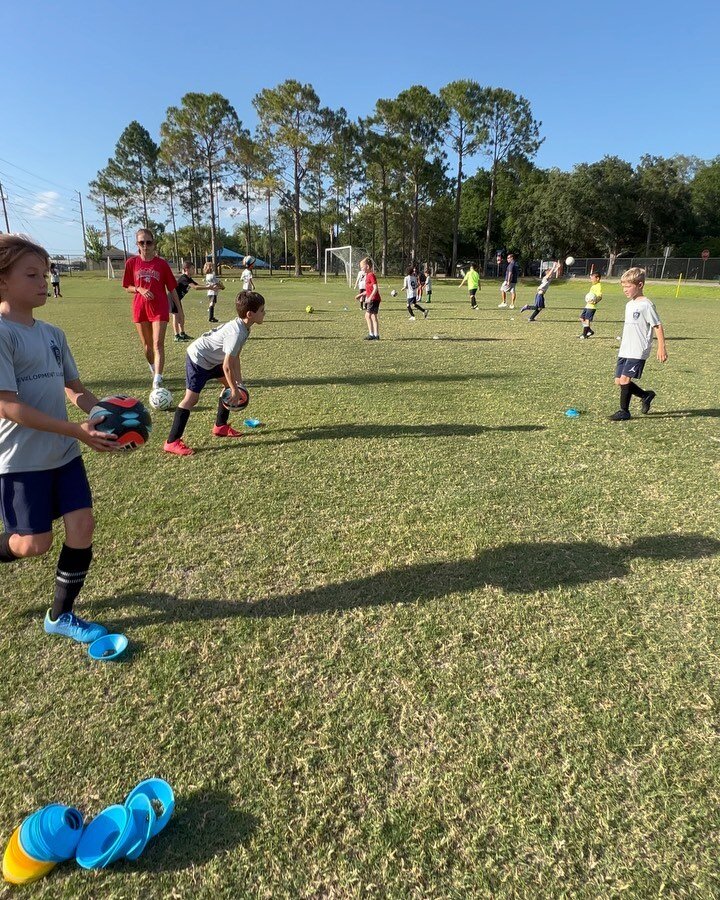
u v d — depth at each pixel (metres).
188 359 5.19
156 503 4.18
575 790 1.96
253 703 2.33
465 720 2.25
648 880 1.68
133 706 2.32
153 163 68.44
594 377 8.59
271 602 2.99
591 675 2.48
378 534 3.69
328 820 1.86
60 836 1.69
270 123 53.56
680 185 50.94
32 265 2.34
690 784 1.98
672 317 19.41
